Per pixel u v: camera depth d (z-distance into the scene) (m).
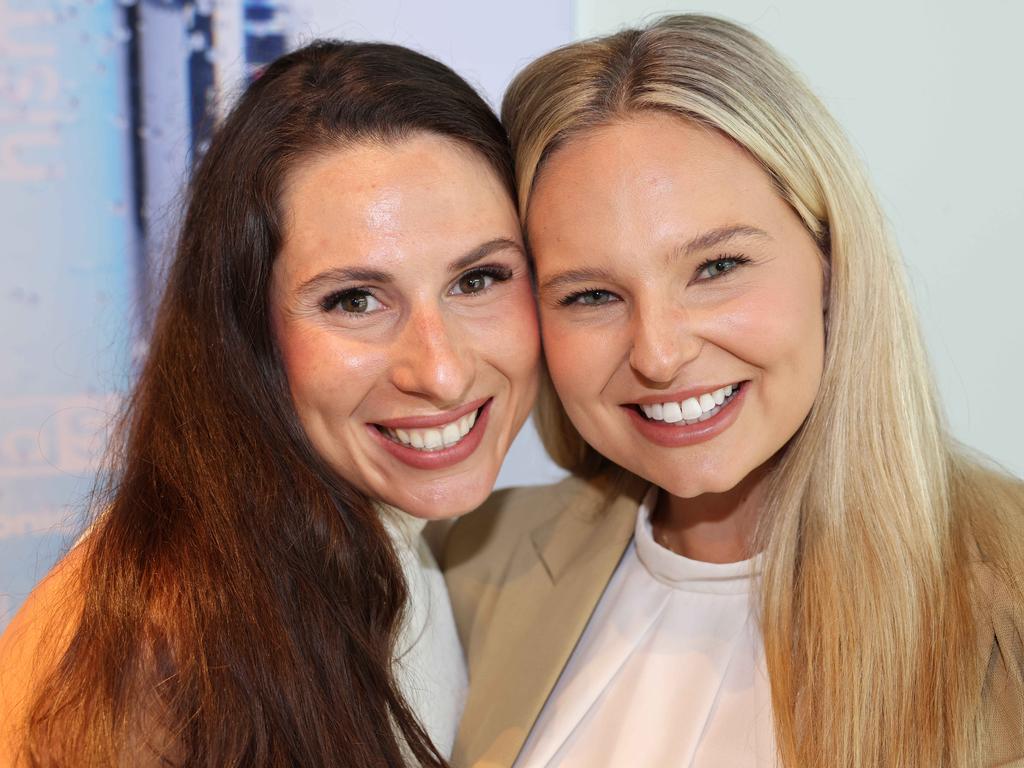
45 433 2.07
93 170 2.05
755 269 1.14
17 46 1.99
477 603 1.48
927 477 1.21
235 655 1.10
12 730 1.08
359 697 1.18
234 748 1.08
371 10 2.06
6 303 2.04
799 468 1.23
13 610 2.07
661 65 1.13
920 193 2.06
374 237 1.12
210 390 1.22
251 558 1.16
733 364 1.15
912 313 1.25
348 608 1.21
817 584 1.19
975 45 2.02
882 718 1.14
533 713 1.29
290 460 1.22
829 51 2.04
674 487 1.21
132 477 1.23
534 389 1.30
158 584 1.12
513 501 1.59
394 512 1.35
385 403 1.19
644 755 1.21
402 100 1.17
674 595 1.32
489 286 1.23
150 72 2.04
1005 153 2.04
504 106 1.29
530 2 2.08
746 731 1.19
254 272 1.18
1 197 2.02
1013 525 1.20
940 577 1.16
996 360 2.09
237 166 1.18
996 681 1.12
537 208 1.18
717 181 1.11
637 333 1.13
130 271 2.08
